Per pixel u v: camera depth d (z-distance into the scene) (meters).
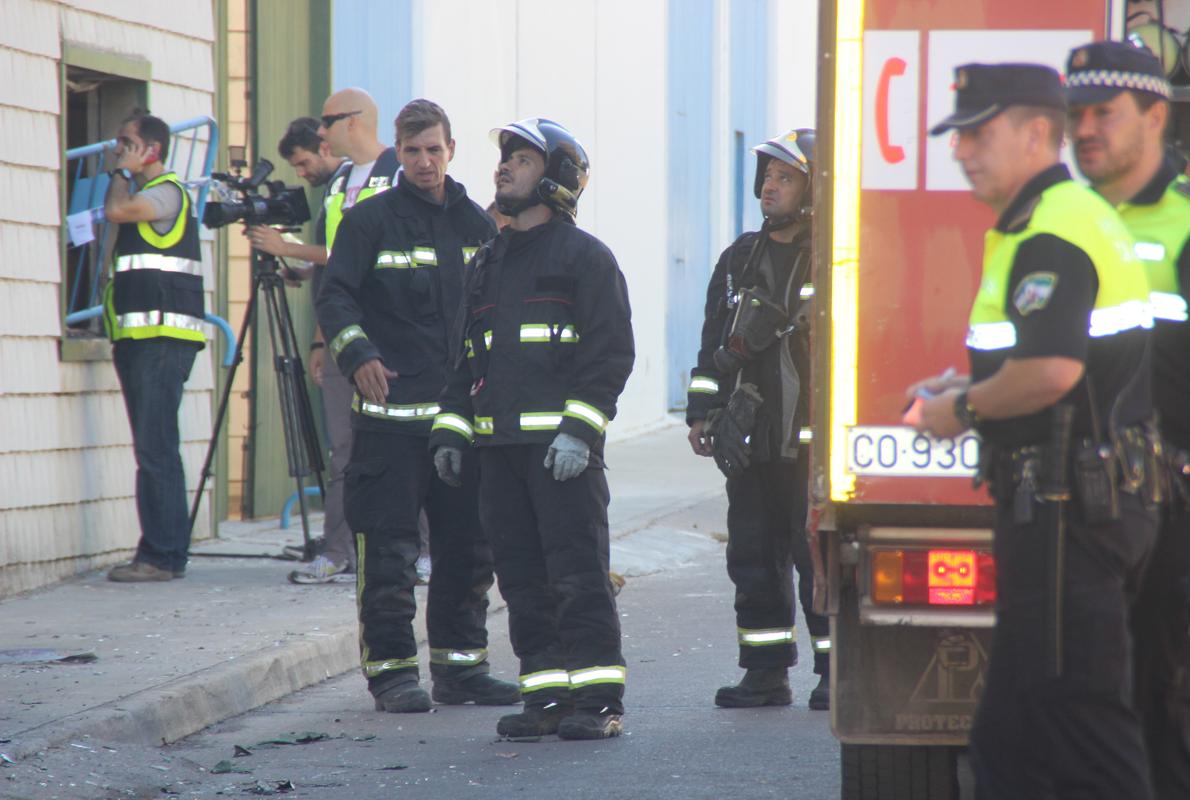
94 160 40.78
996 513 15.59
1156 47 21.17
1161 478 16.06
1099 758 15.02
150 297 37.16
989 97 15.21
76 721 24.56
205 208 37.75
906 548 18.38
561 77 72.56
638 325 81.38
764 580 28.25
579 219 73.88
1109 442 15.06
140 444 37.53
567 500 25.67
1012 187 15.30
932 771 19.56
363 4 53.28
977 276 18.11
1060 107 15.27
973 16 18.02
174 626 32.22
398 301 28.17
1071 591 14.96
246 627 32.16
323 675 31.05
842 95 18.19
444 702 29.00
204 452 43.16
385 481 28.06
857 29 18.16
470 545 28.75
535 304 25.73
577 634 25.92
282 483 49.34
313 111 50.94
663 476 64.44
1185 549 16.77
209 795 22.98
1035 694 15.03
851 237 18.22
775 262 27.83
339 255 28.09
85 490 38.16
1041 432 15.05
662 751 25.20
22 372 36.00
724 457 27.47
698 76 92.31
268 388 48.59
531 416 25.62
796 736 26.09
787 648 28.47
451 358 26.72
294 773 24.20
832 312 18.28
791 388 27.33
